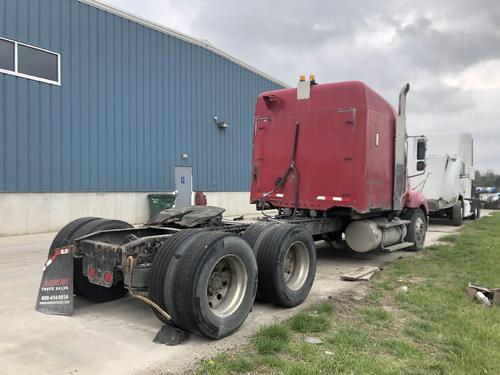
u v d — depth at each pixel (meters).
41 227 13.28
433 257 9.41
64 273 5.18
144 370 3.70
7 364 3.77
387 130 8.37
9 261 8.38
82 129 14.46
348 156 7.63
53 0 13.55
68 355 3.99
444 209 17.02
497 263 8.62
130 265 4.52
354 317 5.22
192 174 19.14
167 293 4.27
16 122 12.65
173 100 18.06
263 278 5.41
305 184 8.05
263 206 8.66
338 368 3.73
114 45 15.51
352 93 7.61
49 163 13.49
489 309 5.62
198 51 19.28
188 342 4.36
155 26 17.09
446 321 5.10
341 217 8.53
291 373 3.61
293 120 8.21
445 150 17.27
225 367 3.75
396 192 8.70
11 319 4.95
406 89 8.91
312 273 6.00
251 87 22.81
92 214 14.79
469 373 3.76
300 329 4.70
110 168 15.42
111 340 4.38
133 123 16.30
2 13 12.30
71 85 14.12
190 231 4.65
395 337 4.58
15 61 12.60
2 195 12.33
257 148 8.71
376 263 8.80
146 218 16.70
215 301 4.57
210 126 20.12
